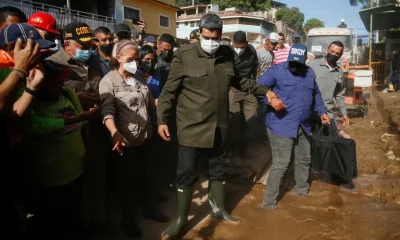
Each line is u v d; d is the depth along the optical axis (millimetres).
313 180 5168
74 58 3342
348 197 4520
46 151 2553
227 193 4641
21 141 2334
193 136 3463
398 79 16859
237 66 5602
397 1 17266
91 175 3578
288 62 4000
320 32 14766
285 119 4020
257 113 6105
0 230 2246
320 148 4695
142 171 3660
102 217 3652
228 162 5453
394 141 7012
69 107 2746
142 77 3627
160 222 3918
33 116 2455
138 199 3812
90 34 3312
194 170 3561
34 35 2275
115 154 3459
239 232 3633
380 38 26969
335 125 4984
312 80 4102
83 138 2965
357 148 6617
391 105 12109
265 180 4953
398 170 5516
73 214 2844
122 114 3363
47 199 2639
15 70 2031
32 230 2811
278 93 4062
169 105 3508
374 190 4664
